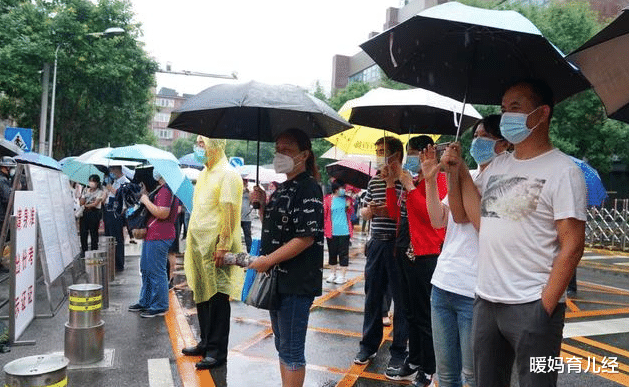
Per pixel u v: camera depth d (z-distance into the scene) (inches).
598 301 327.0
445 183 144.0
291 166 128.0
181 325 230.1
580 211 87.0
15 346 195.8
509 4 741.9
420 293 156.0
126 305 263.9
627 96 101.9
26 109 843.4
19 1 782.5
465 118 182.7
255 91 136.9
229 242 164.2
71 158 510.9
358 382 169.0
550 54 104.3
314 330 233.1
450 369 122.7
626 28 86.4
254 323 240.2
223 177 171.5
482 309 98.1
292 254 124.5
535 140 95.3
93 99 879.1
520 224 91.7
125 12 850.8
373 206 177.5
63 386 113.2
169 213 240.7
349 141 227.6
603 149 712.4
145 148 246.2
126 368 176.1
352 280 365.4
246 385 163.3
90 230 390.3
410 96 178.9
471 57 116.0
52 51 751.1
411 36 111.6
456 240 121.6
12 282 197.0
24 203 213.8
